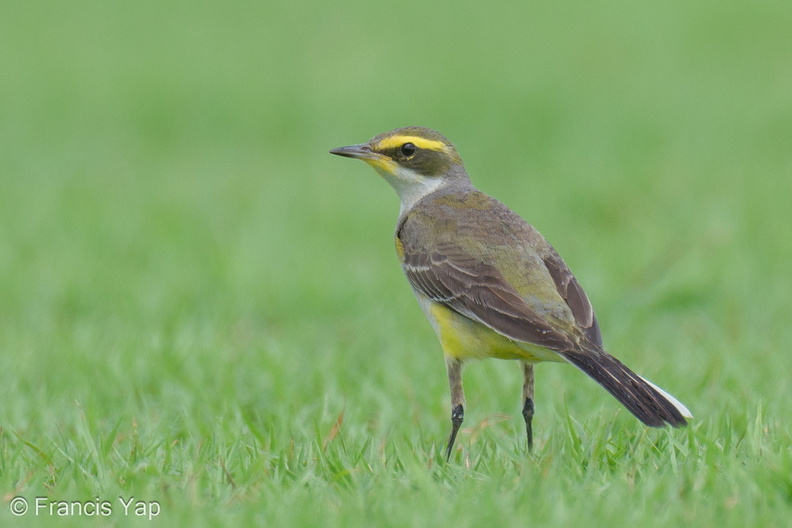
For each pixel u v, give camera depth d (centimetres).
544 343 956
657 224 2050
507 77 3600
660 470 895
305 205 2300
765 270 1766
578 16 4550
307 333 1542
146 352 1325
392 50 4022
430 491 835
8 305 1644
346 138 2977
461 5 4775
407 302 1667
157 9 4712
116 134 2983
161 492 868
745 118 3078
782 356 1309
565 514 792
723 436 999
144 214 2175
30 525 815
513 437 1062
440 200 1150
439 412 1142
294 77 3619
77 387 1216
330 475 915
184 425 1068
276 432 1041
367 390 1193
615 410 1091
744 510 793
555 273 1034
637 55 3891
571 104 3269
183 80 3544
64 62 3759
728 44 3997
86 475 916
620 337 1457
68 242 1966
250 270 1762
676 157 2652
